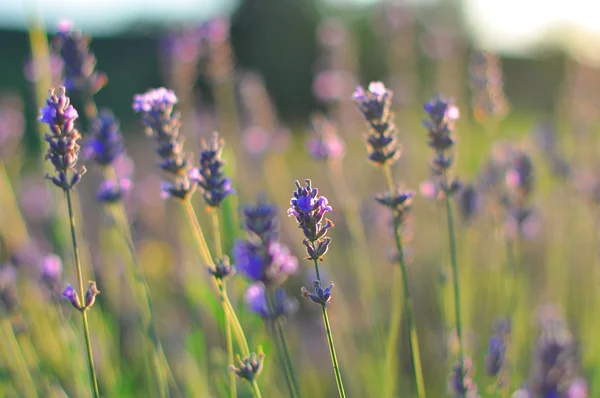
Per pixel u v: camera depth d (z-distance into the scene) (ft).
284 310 2.23
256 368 2.19
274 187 3.72
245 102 4.01
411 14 4.69
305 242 2.12
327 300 2.12
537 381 2.15
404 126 4.28
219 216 2.67
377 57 8.66
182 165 2.32
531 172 2.64
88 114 2.58
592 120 3.70
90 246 3.45
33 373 2.71
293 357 2.93
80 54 2.56
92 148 2.54
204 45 3.46
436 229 3.62
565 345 2.14
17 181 3.81
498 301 2.89
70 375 2.79
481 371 2.73
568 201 3.20
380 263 3.30
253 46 13.16
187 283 2.92
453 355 2.65
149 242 3.73
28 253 2.97
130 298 3.06
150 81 9.01
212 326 2.90
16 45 12.78
